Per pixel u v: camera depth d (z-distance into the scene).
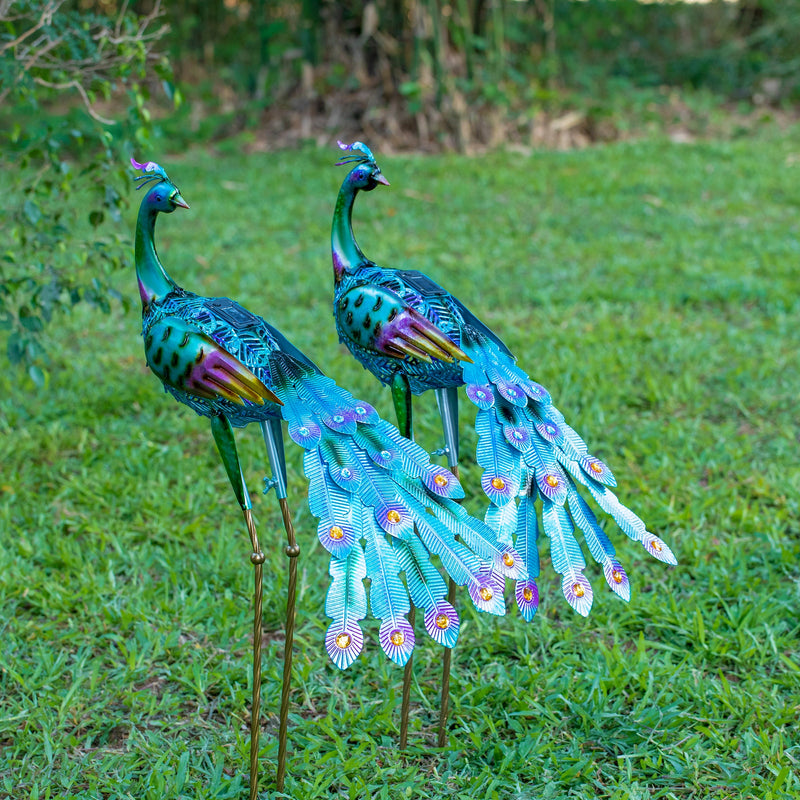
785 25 14.86
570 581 2.32
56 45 4.35
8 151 4.91
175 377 2.20
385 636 2.08
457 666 3.21
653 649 3.28
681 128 13.41
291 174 10.66
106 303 4.77
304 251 7.83
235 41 15.45
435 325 2.40
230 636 3.37
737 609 3.42
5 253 4.75
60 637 3.31
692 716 2.90
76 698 3.01
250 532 2.30
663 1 15.58
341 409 2.24
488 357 2.50
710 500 4.08
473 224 8.66
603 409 4.99
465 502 4.16
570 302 6.63
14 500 4.21
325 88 12.95
